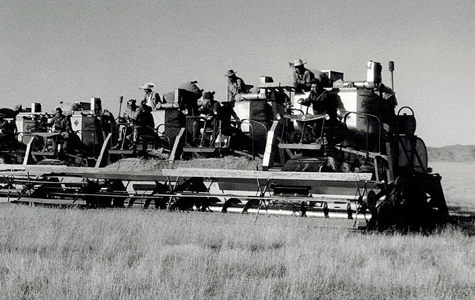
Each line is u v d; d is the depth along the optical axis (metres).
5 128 36.41
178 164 26.30
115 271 11.04
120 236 15.02
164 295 9.46
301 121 21.05
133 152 28.25
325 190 18.88
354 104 20.92
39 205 22.44
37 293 9.70
